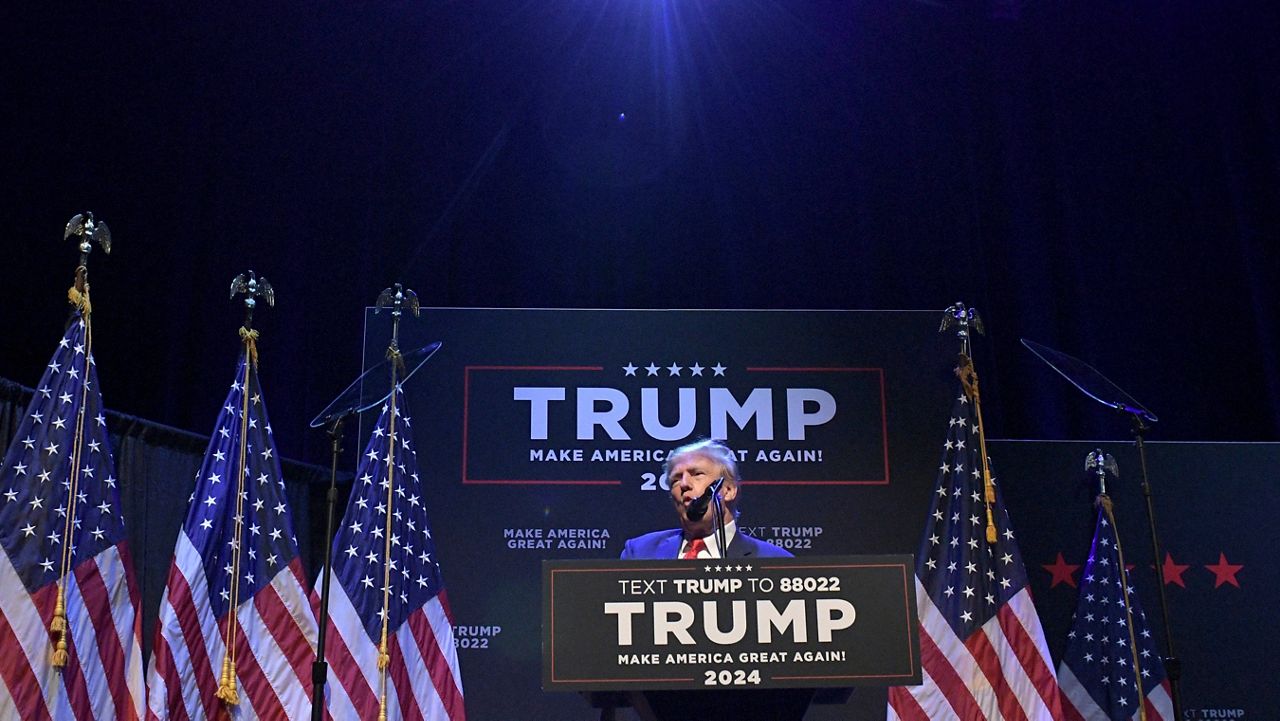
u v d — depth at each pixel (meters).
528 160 6.68
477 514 5.58
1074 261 6.56
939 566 5.14
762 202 6.66
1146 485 4.84
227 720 4.54
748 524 5.62
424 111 6.70
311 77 6.61
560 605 3.26
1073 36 6.96
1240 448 5.80
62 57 5.75
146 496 5.09
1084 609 5.56
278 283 6.20
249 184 6.29
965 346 5.48
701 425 5.74
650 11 6.96
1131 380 6.43
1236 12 6.96
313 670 4.31
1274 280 6.52
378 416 5.72
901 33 6.96
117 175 5.88
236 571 4.66
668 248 6.57
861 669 3.25
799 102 6.85
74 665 4.06
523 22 6.91
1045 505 5.74
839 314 5.89
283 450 5.99
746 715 3.67
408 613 5.12
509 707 5.37
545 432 5.70
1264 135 6.75
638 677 3.22
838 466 5.70
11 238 5.33
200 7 6.43
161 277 5.94
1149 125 6.84
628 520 5.61
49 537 4.11
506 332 5.81
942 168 6.72
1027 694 4.92
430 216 6.53
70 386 4.32
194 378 5.92
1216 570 5.64
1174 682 4.57
